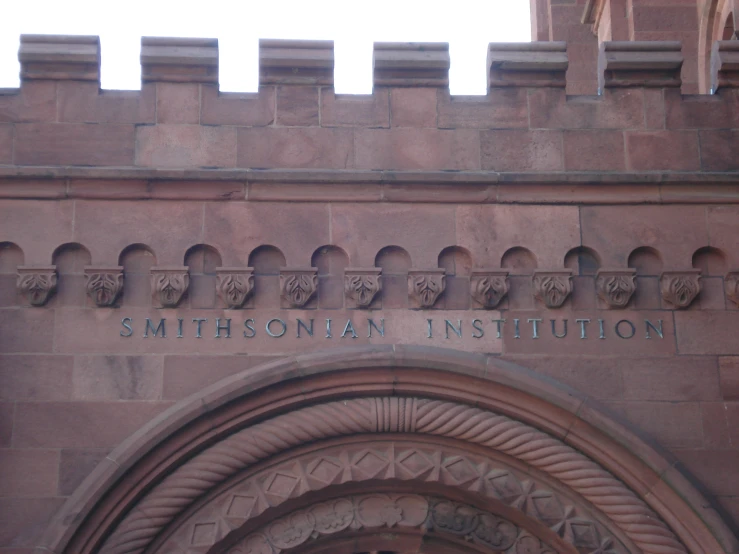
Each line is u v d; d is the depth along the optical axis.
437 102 13.84
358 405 12.77
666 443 12.84
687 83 19.55
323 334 13.00
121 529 12.25
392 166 13.60
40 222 13.09
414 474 12.67
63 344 12.78
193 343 12.88
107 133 13.50
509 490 12.70
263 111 13.69
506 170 13.64
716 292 13.37
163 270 12.99
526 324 13.17
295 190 13.36
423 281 13.13
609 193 13.54
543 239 13.38
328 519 12.78
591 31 22.17
